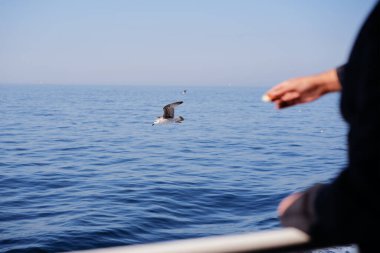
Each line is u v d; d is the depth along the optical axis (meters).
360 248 1.03
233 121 46.53
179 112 60.56
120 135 32.50
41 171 17.11
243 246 1.11
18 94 141.75
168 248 1.09
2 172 16.73
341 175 1.01
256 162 20.06
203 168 18.22
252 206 11.84
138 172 17.14
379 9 0.98
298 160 20.89
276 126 41.19
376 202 0.92
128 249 1.08
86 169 17.73
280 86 1.36
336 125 43.19
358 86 1.00
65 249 8.75
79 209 11.38
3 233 9.55
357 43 1.03
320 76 1.33
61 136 31.16
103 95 143.50
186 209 11.40
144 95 147.75
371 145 0.93
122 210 11.23
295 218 1.10
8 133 32.41
